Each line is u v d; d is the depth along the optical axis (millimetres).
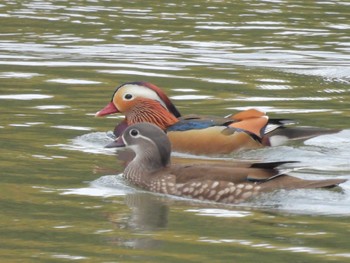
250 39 29031
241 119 17438
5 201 13586
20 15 32562
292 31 30562
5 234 12141
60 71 23828
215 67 24844
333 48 27906
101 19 32125
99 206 13539
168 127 17719
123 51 26688
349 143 17422
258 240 12008
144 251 11555
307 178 15016
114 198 14016
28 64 24609
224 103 20625
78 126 18328
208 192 14102
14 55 25750
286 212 13273
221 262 11156
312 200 13672
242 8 35312
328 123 18781
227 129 17219
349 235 12219
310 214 13172
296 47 27938
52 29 29969
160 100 18141
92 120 18859
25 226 12484
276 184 13914
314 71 24656
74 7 34750
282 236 12156
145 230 12398
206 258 11305
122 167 15734
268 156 16828
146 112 18078
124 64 24938
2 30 29484
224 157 17078
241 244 11836
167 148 15062
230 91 21922
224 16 33312
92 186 14547
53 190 14242
